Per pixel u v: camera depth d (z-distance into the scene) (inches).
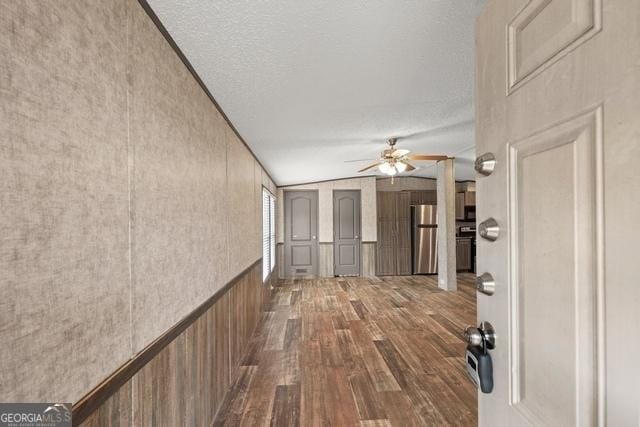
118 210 39.1
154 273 48.3
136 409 42.9
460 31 59.3
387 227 292.5
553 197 23.1
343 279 274.2
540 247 24.5
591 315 19.7
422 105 100.3
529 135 25.8
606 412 18.6
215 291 81.1
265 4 48.8
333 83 80.4
